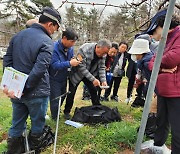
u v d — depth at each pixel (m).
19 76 2.77
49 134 3.52
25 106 3.12
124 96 7.51
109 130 3.72
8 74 2.90
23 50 2.86
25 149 3.22
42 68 2.73
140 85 5.17
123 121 4.20
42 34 2.89
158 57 2.08
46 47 2.79
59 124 4.14
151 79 2.15
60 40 3.87
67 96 4.39
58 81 4.01
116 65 6.22
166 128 3.04
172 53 2.42
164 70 2.57
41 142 3.33
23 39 2.89
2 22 17.69
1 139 3.98
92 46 4.15
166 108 2.91
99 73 4.54
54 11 2.96
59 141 3.58
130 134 3.50
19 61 2.90
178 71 2.54
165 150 3.19
